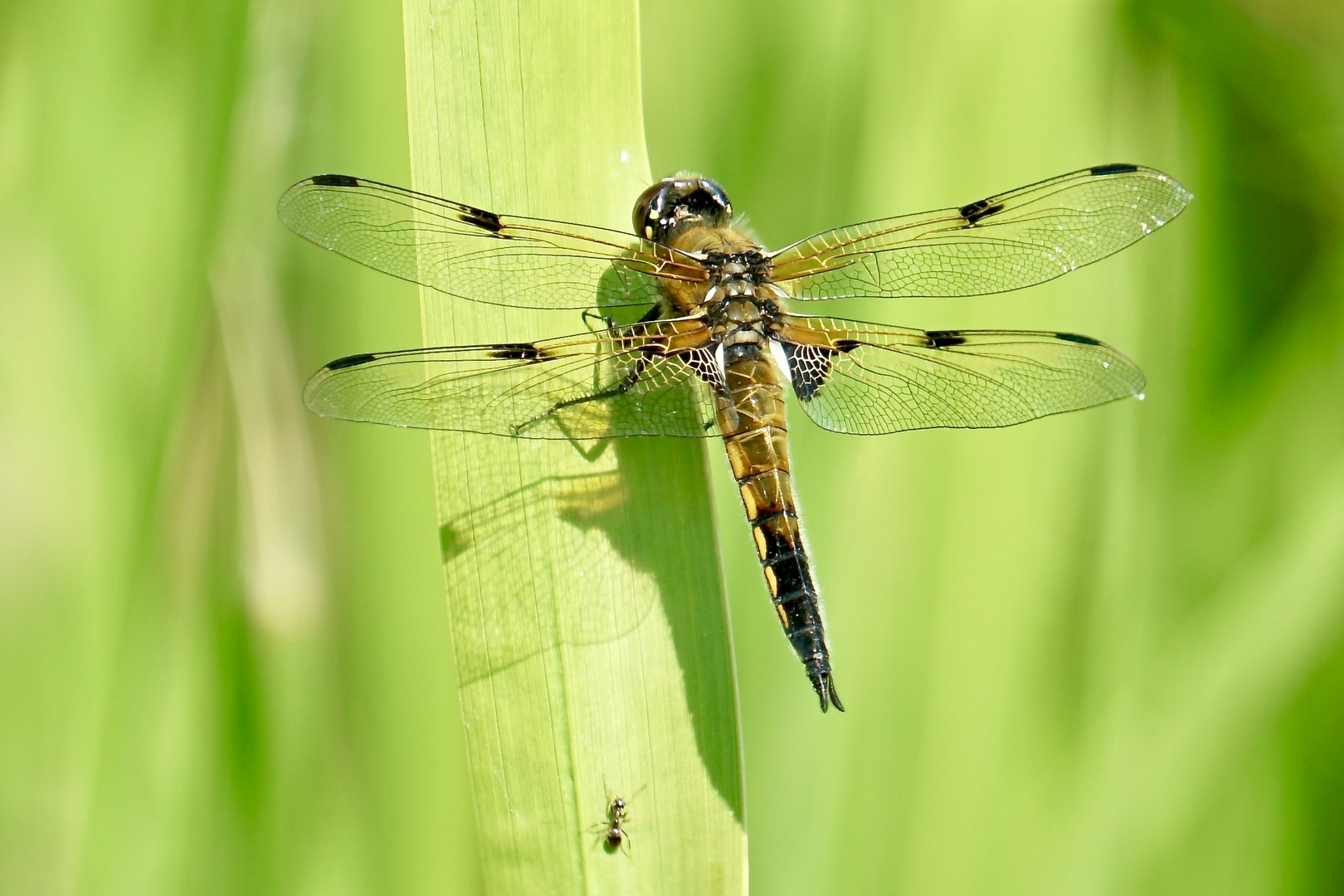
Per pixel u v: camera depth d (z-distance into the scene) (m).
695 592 0.77
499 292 0.78
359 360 0.77
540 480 0.77
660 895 0.77
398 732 0.78
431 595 0.78
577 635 0.77
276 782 0.78
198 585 0.78
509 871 0.77
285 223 0.77
